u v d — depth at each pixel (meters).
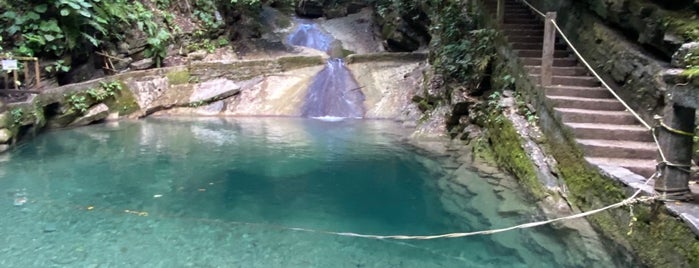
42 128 10.26
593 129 5.59
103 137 9.91
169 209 5.81
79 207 5.83
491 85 9.19
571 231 4.95
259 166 7.84
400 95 12.65
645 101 5.70
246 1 15.91
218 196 6.34
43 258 4.43
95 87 11.42
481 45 9.52
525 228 5.16
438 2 12.54
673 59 4.25
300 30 18.00
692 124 3.79
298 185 6.87
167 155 8.50
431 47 12.43
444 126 9.77
